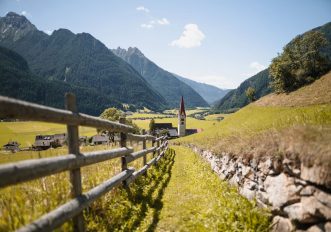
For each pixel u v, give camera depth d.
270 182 5.22
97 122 5.13
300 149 4.32
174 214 6.53
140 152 9.51
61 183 5.09
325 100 63.72
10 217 3.62
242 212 5.36
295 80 90.38
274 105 78.56
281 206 4.70
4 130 146.38
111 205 5.72
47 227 3.12
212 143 14.20
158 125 186.62
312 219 3.94
